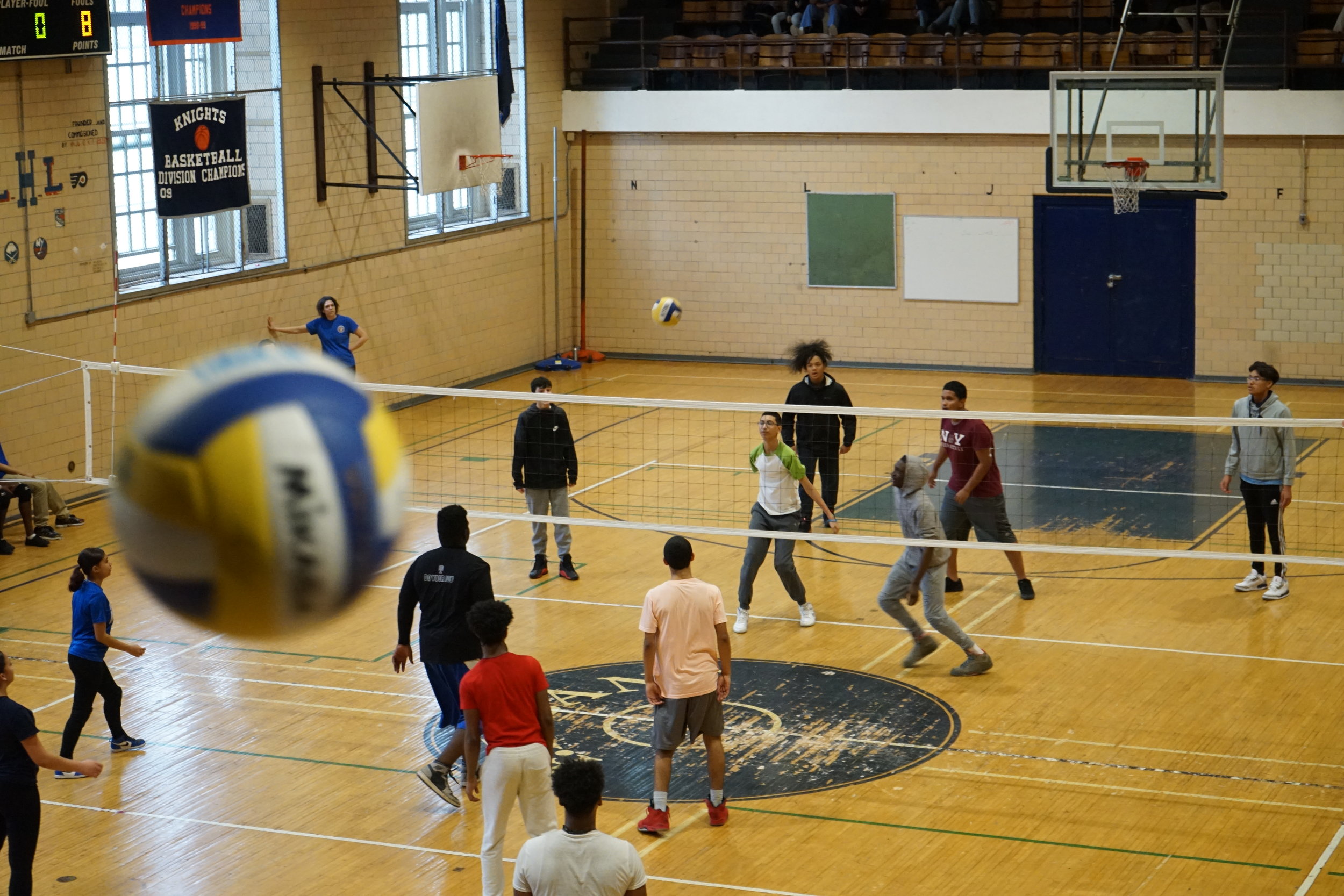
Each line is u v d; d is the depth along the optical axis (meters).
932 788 8.80
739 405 11.62
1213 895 7.38
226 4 17.53
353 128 20.58
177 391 2.58
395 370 21.77
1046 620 11.98
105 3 16.11
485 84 20.55
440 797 8.56
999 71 23.03
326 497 2.51
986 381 23.12
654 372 24.45
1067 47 22.86
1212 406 20.75
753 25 25.73
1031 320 23.47
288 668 11.25
